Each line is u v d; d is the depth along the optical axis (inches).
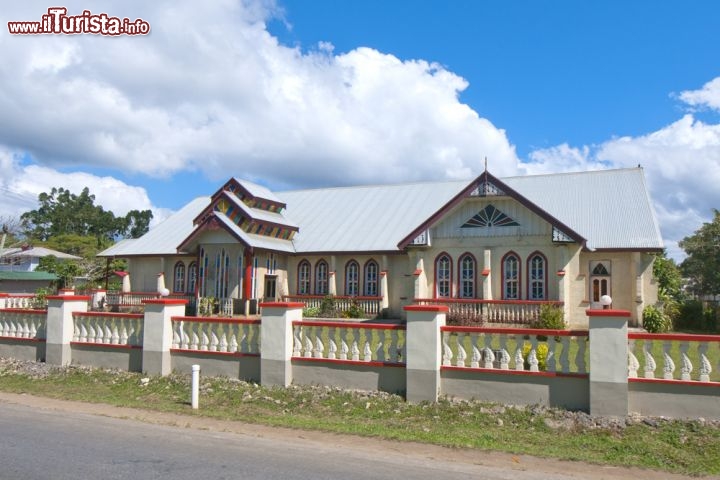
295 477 281.4
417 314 472.7
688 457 345.4
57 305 645.3
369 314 1130.0
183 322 581.9
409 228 1184.2
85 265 2135.8
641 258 1014.4
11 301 1167.0
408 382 470.0
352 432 388.8
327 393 495.5
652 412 409.7
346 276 1198.9
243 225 1155.3
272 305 525.7
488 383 457.4
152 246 1332.4
